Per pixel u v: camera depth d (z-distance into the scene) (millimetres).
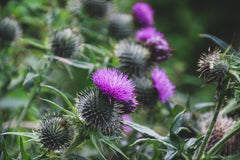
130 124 424
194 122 498
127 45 555
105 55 553
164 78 553
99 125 418
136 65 544
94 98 428
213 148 420
